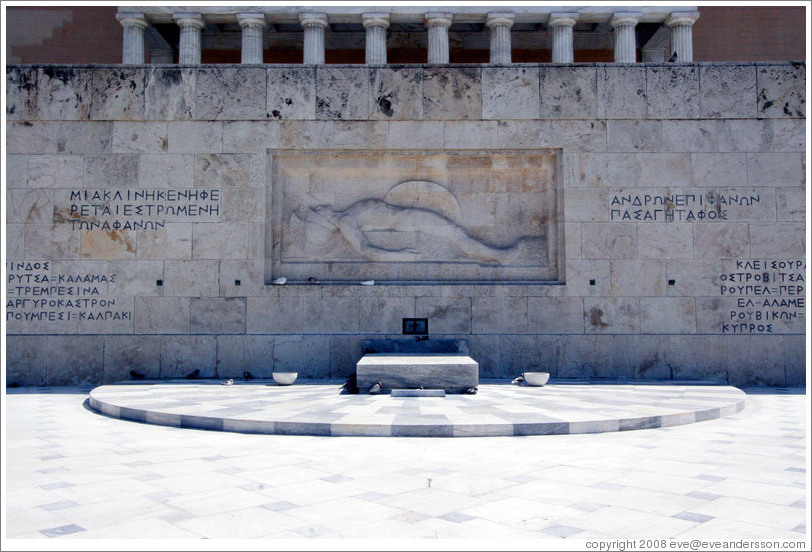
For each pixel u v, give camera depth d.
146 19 30.44
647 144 16.16
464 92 16.28
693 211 16.02
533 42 34.53
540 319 15.86
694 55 31.77
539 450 8.21
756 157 16.09
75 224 15.97
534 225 16.45
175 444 8.62
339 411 10.14
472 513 5.64
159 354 15.72
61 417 10.91
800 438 9.06
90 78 16.27
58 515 5.59
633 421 9.67
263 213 16.02
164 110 16.20
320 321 15.87
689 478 6.84
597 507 5.82
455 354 14.77
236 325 15.81
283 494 6.23
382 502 5.96
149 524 5.35
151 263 15.92
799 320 15.82
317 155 16.34
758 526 5.30
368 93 16.30
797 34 31.66
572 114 16.20
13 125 16.14
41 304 15.83
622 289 15.88
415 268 16.31
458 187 16.53
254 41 29.64
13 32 32.12
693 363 15.70
